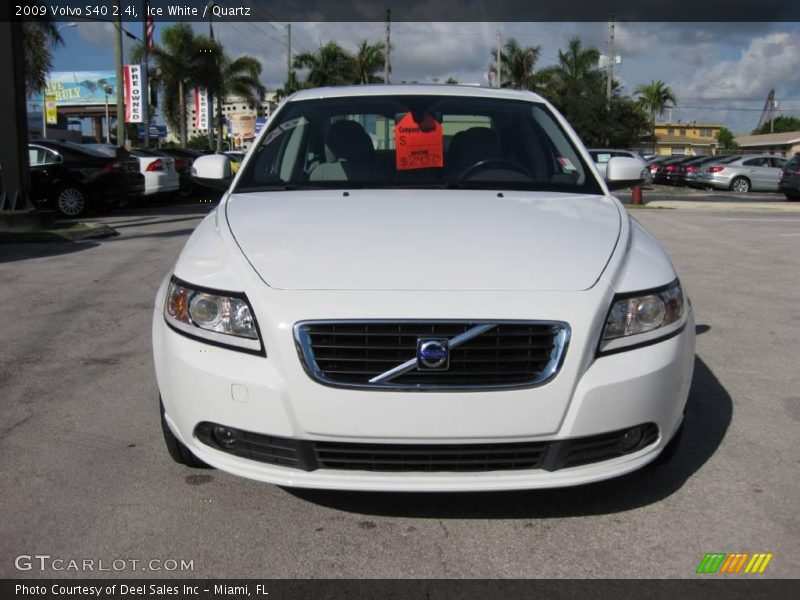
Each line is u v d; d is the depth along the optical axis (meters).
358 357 2.51
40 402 4.09
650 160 32.94
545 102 4.38
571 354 2.52
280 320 2.54
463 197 3.49
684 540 2.73
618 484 3.15
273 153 3.97
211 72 34.88
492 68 44.66
